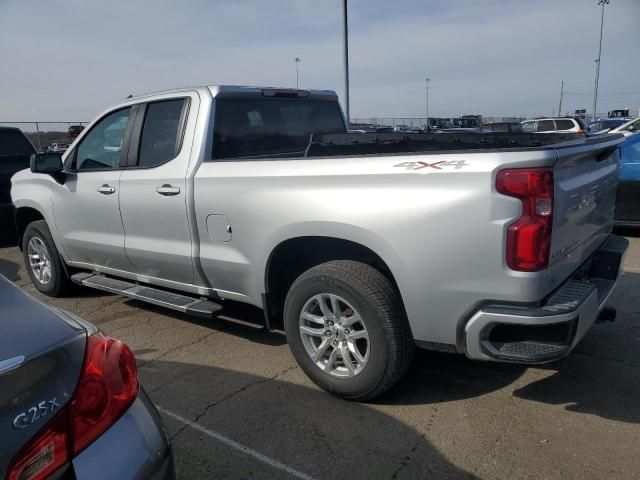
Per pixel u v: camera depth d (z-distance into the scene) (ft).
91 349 6.12
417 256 9.64
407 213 9.63
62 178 16.61
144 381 12.55
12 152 29.58
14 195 18.98
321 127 16.94
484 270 9.12
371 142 12.98
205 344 14.55
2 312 6.24
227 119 13.89
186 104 13.80
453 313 9.61
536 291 8.93
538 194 8.73
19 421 5.13
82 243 16.55
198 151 13.25
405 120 122.42
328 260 12.16
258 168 11.78
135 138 14.73
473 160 9.08
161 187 13.66
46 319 6.31
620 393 11.29
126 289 15.38
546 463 9.14
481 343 9.47
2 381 5.20
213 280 13.30
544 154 8.71
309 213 10.81
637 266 20.34
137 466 5.80
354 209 10.21
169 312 17.19
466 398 11.27
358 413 10.85
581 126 53.88
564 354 9.19
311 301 11.29
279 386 12.09
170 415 11.03
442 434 10.05
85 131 16.39
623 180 24.68
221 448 9.86
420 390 11.63
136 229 14.66
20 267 23.94
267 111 15.15
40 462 5.19
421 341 10.17
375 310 10.22
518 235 8.79
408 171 9.65
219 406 11.31
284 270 12.48
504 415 10.61
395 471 9.08
